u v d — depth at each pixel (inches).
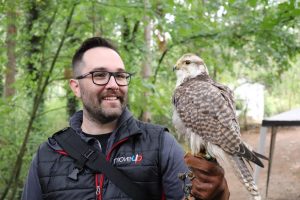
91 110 106.0
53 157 105.9
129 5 235.5
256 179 342.3
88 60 106.5
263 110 831.7
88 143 105.0
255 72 634.2
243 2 260.2
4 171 287.1
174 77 362.6
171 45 307.9
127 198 99.8
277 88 842.2
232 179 428.5
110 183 100.8
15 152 282.0
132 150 103.3
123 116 107.3
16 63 318.0
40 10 259.9
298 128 744.3
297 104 853.8
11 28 282.2
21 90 265.0
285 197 383.6
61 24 283.3
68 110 362.3
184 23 245.1
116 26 327.6
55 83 282.8
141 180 101.3
